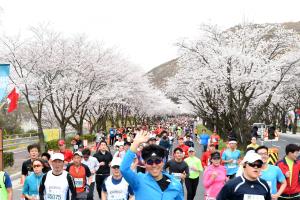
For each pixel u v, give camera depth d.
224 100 36.66
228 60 30.28
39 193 7.25
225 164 11.24
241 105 31.91
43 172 8.27
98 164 10.40
